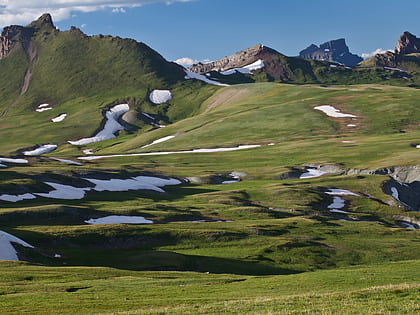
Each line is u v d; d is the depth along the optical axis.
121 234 77.94
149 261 64.94
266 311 28.23
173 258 66.25
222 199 118.25
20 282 43.75
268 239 79.44
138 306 33.66
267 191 127.56
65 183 127.69
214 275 53.50
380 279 48.47
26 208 90.81
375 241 82.12
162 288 42.09
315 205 115.44
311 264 69.50
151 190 137.12
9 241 63.31
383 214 112.25
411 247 78.31
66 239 74.00
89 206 106.62
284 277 50.94
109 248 74.31
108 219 91.69
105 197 121.06
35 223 85.00
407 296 31.30
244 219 99.00
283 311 27.77
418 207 129.75
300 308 28.81
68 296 37.25
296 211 108.38
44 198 111.88
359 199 120.38
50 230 76.94
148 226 83.94
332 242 80.44
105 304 34.34
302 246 76.56
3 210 88.94
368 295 32.44
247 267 66.50
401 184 133.38
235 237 80.25
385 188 127.88
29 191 112.88
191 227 85.25
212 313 28.61
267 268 66.88
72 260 64.81
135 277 49.53
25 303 34.41
